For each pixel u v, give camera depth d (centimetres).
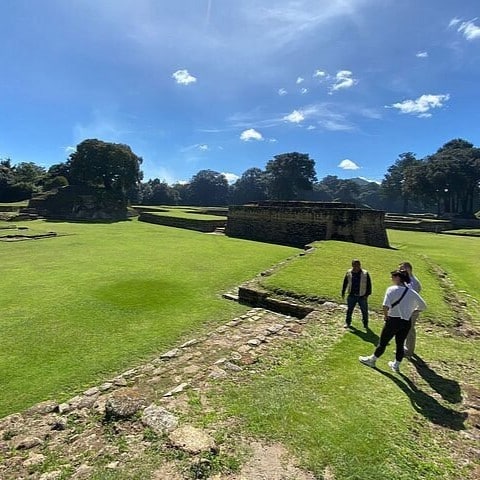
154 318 956
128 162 5300
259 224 2783
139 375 625
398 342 568
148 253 1930
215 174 9894
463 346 717
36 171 7706
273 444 385
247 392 493
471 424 443
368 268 1393
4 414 548
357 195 11275
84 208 4650
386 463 366
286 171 8444
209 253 1967
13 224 3497
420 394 510
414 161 8681
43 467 364
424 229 4072
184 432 397
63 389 621
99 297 1112
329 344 690
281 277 1208
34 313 964
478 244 2666
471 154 5991
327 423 425
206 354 689
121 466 351
